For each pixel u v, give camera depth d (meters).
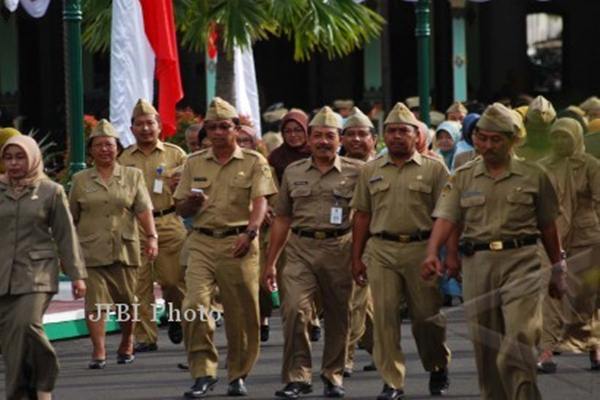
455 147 33.59
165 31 33.09
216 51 38.53
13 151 21.52
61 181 33.75
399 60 62.69
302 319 22.81
